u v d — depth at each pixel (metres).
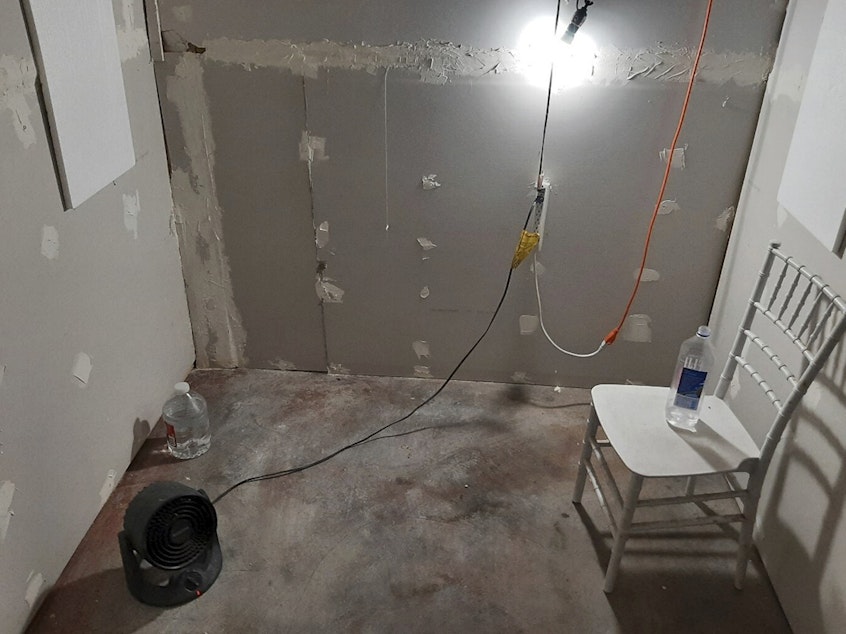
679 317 2.60
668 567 2.03
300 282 2.67
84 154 1.90
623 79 2.22
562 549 2.09
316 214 2.53
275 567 2.01
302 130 2.38
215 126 2.40
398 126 2.35
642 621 1.88
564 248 2.51
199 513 1.86
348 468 2.37
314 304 2.71
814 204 1.78
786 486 1.92
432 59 2.24
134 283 2.29
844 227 1.63
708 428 1.90
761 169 2.18
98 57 1.95
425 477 2.34
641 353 2.69
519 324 2.68
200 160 2.46
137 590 1.87
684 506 2.25
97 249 2.03
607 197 2.41
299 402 2.69
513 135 2.34
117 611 1.87
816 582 1.72
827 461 1.71
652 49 2.17
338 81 2.29
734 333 2.31
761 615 1.90
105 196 2.06
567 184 2.40
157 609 1.88
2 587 1.69
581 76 2.22
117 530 2.10
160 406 2.57
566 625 1.86
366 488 2.29
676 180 2.36
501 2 2.14
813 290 1.81
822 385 1.75
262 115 2.37
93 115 1.94
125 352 2.26
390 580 1.98
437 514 2.20
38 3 1.65
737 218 2.35
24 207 1.68
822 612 1.69
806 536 1.79
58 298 1.85
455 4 2.16
